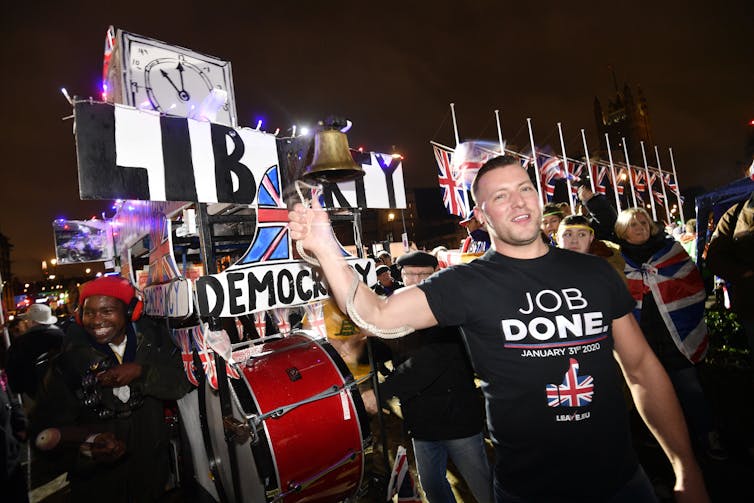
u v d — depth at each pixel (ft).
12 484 8.05
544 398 4.65
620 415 4.85
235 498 8.89
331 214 10.11
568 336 4.70
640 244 11.03
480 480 7.62
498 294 4.89
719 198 20.06
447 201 28.76
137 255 15.71
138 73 10.26
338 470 8.23
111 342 9.18
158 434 9.34
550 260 5.15
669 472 10.07
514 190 5.07
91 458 8.29
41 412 8.30
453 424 7.58
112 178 6.82
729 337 17.70
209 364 8.48
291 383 8.23
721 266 10.84
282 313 10.93
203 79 11.27
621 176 59.62
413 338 8.24
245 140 8.50
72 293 19.48
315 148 5.75
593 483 4.64
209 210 11.18
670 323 10.38
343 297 4.46
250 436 7.54
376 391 9.25
